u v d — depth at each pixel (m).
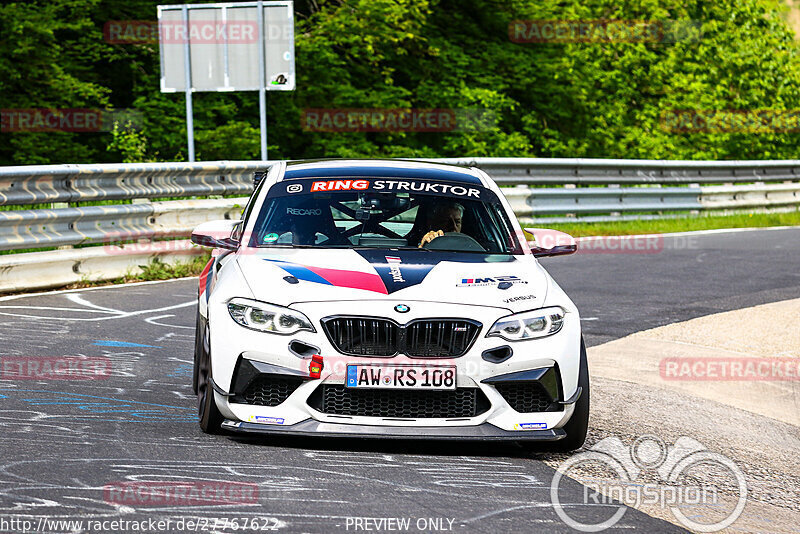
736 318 31.14
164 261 36.84
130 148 68.94
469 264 18.17
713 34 117.00
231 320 16.72
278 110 78.00
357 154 78.56
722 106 109.38
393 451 16.72
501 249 19.36
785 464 18.14
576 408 17.02
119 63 77.56
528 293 17.27
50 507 12.60
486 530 12.73
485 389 16.36
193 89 55.97
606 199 57.88
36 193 32.06
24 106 68.62
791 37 123.94
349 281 17.06
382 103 79.56
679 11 115.44
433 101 83.38
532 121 89.88
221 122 75.94
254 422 16.33
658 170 61.62
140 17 76.25
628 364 25.28
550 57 91.31
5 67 66.69
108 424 17.31
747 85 116.88
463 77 86.25
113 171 34.84
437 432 16.17
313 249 18.75
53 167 32.34
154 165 36.78
